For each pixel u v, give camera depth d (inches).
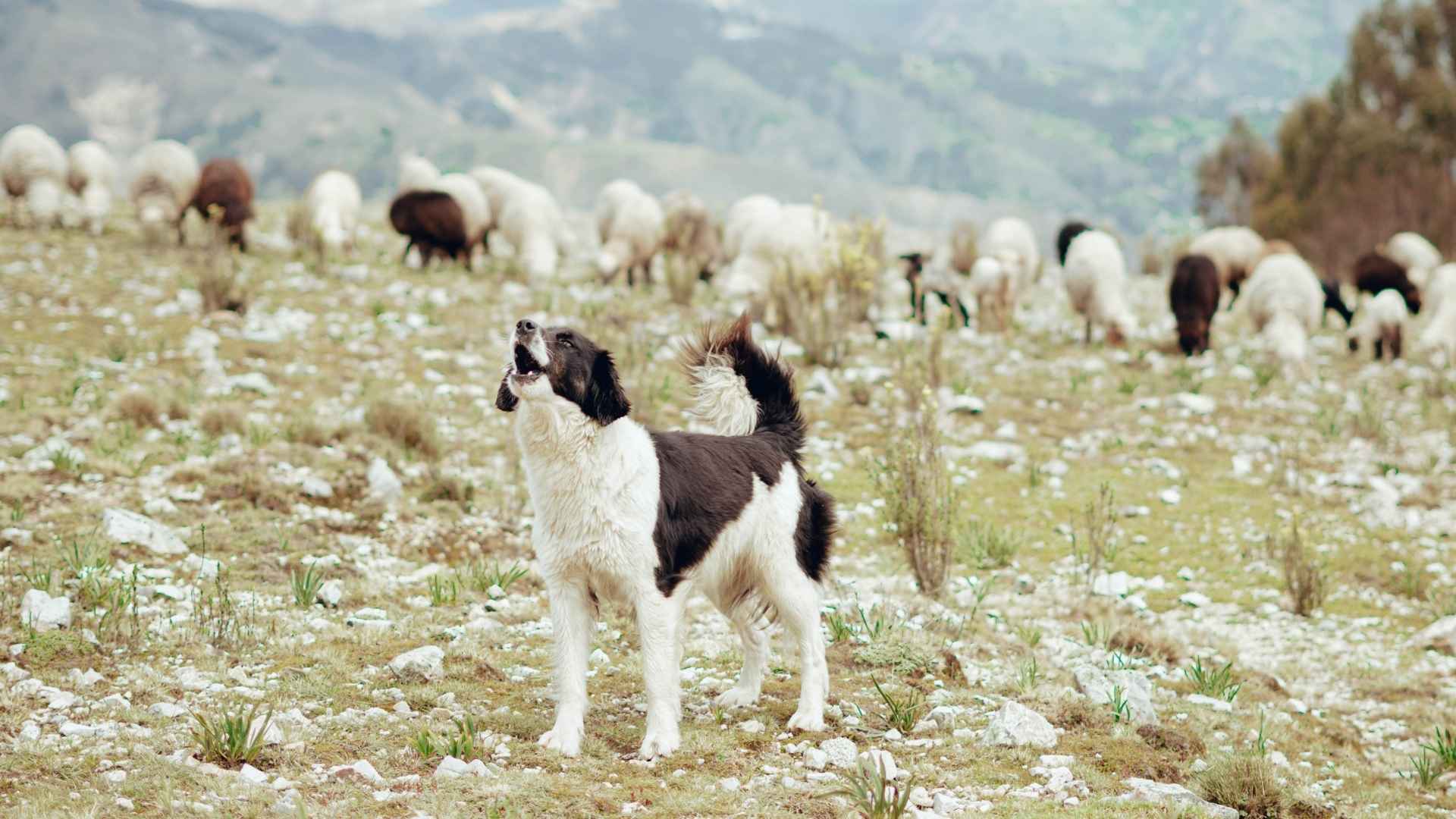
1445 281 778.8
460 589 319.9
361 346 592.4
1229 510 455.8
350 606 303.6
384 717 229.8
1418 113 1414.9
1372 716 298.5
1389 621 366.6
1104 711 259.1
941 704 260.8
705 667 281.9
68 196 970.7
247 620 278.7
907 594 346.3
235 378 508.1
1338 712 301.0
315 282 720.3
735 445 241.1
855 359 650.2
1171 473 494.3
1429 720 293.9
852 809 197.3
